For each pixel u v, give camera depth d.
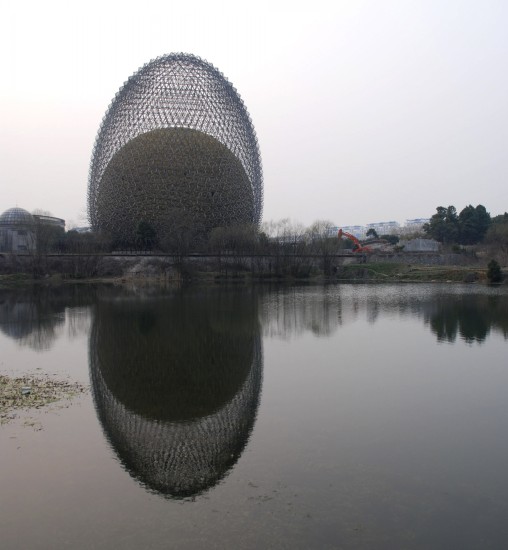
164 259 68.00
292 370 18.00
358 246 101.56
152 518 8.42
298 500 8.88
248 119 78.94
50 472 10.16
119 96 73.50
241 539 7.78
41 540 7.85
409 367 18.33
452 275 66.31
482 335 24.59
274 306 36.47
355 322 28.75
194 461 10.56
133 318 30.44
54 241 71.62
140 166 72.56
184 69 71.75
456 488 9.30
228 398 14.91
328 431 12.11
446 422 12.72
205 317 30.67
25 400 14.77
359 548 7.54
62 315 32.28
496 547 7.56
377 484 9.45
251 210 81.12
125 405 14.34
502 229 85.94
